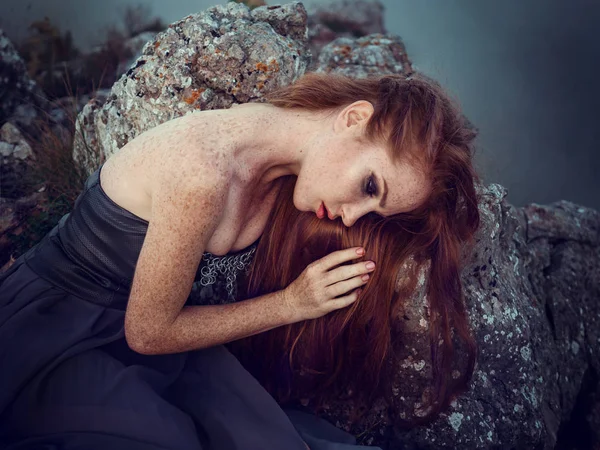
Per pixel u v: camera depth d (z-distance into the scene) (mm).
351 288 1944
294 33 2699
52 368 1780
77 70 4984
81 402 1743
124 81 2523
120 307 1938
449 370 2227
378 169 1764
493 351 2443
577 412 2980
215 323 1897
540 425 2566
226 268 2125
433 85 1966
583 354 3059
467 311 2357
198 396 1937
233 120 1825
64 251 1932
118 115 2543
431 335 2213
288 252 2111
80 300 1904
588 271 3262
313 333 2207
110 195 1869
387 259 2051
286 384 2363
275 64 2398
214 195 1704
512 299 2545
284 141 1877
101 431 1714
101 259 1892
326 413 2414
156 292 1740
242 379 1983
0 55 3744
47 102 4004
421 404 2334
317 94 1918
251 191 1896
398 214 2033
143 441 1704
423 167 1785
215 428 1861
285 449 1844
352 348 2230
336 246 2072
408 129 1770
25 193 3121
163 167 1715
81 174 2979
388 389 2316
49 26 5367
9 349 1786
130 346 1839
